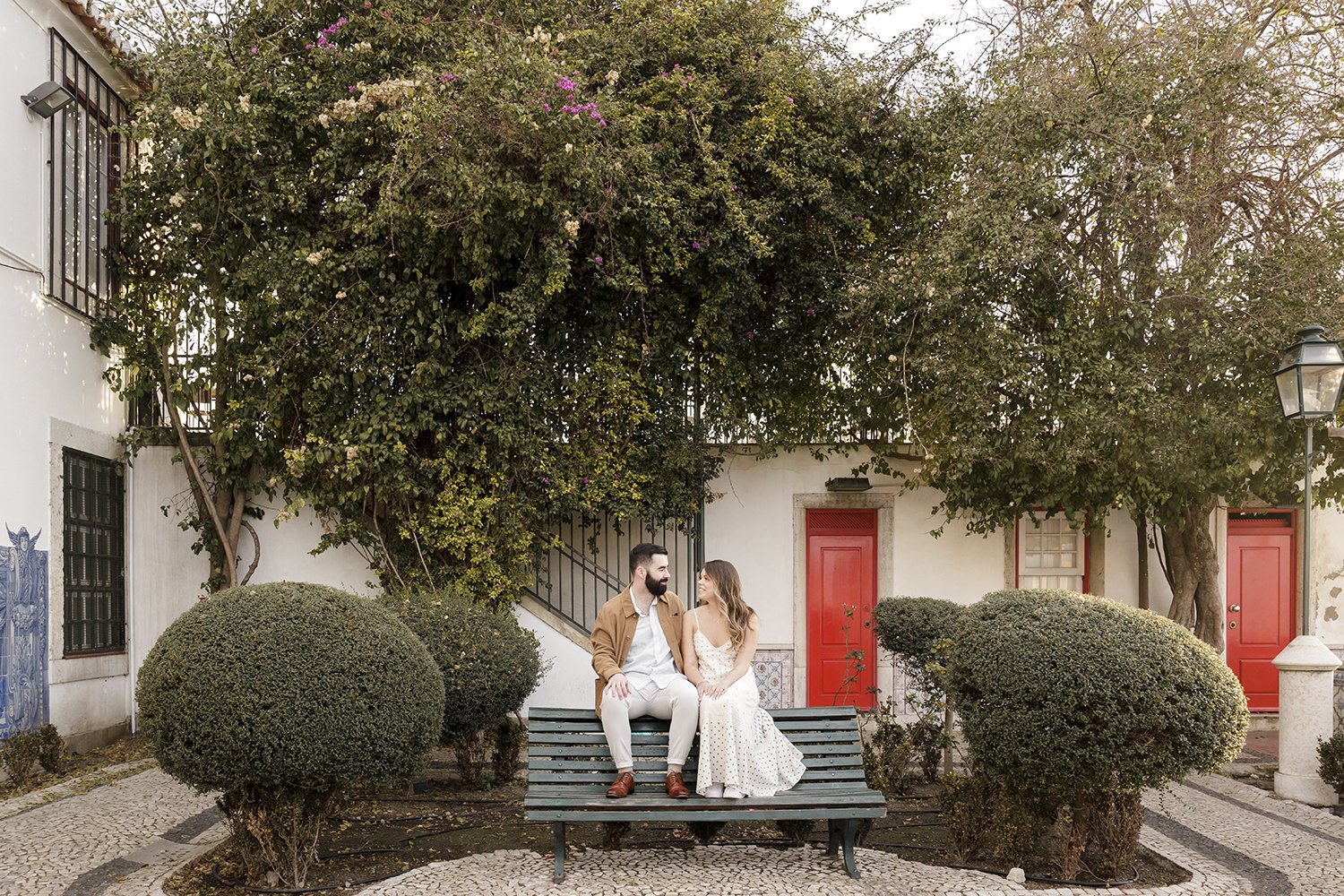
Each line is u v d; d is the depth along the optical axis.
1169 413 8.97
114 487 10.06
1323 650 7.59
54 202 8.86
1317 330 7.86
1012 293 9.34
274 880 4.98
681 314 10.00
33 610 8.30
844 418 10.79
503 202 8.59
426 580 9.64
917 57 9.59
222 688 4.65
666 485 10.20
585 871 5.13
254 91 8.88
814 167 9.63
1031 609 5.23
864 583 11.20
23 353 8.29
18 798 6.96
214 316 9.58
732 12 9.62
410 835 5.93
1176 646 4.99
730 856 5.47
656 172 9.06
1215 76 8.66
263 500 10.31
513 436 9.40
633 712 5.59
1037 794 5.32
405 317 9.26
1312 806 7.36
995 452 9.55
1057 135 8.75
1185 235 9.10
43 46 8.73
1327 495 10.09
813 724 5.70
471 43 8.40
